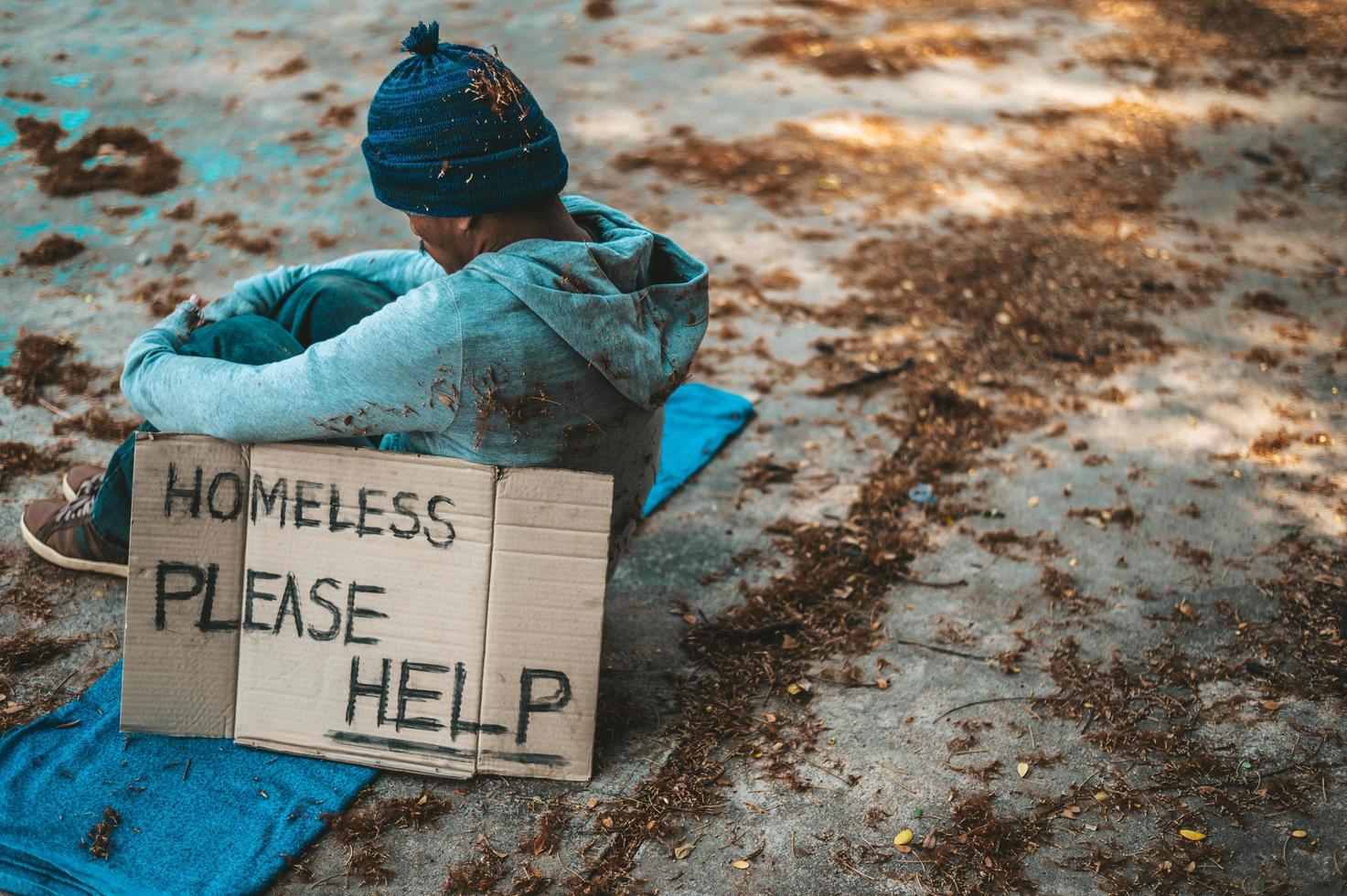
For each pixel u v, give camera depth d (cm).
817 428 356
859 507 319
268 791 216
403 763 222
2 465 308
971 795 229
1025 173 556
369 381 196
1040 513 321
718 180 523
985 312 430
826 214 500
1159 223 512
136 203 460
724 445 344
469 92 188
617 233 215
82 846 202
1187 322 432
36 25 618
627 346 203
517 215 199
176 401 212
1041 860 215
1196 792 232
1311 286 464
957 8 799
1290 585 295
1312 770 238
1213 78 695
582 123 575
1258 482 341
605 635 268
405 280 253
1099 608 285
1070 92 662
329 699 222
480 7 720
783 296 432
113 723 228
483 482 212
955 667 264
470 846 211
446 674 220
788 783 230
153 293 404
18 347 362
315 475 216
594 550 214
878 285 443
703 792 226
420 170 191
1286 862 216
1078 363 400
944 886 209
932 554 303
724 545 303
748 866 212
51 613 260
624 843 214
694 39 698
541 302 193
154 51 605
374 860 206
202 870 199
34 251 416
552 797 222
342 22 677
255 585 220
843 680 258
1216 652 272
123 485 252
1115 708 254
